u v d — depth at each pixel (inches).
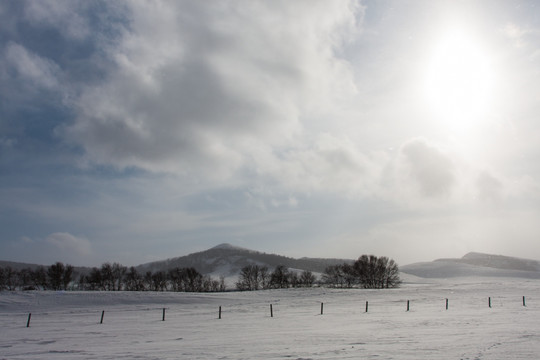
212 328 1295.5
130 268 6628.9
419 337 842.2
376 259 6072.8
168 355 711.7
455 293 2967.5
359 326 1175.0
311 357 617.6
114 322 1686.8
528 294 2743.6
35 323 1748.3
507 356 568.7
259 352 704.4
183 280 6407.5
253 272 6653.5
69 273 6058.1
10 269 6097.4
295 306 2400.3
